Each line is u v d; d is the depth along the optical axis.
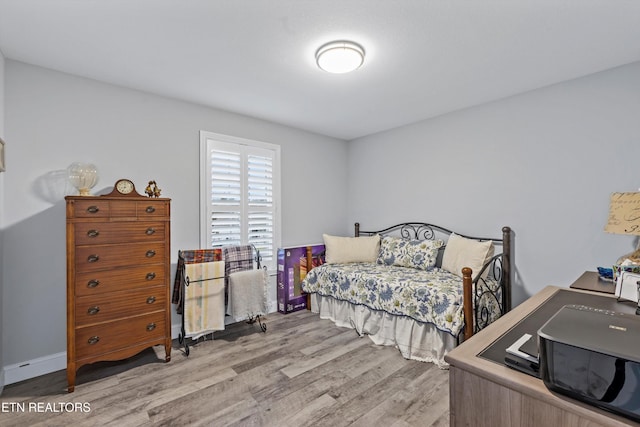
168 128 2.97
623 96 2.36
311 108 3.30
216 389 2.06
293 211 4.03
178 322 2.99
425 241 3.48
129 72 2.45
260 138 3.67
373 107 3.27
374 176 4.36
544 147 2.77
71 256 2.06
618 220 1.88
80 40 1.99
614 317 0.90
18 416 1.80
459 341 2.41
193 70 2.42
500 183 3.06
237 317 2.89
